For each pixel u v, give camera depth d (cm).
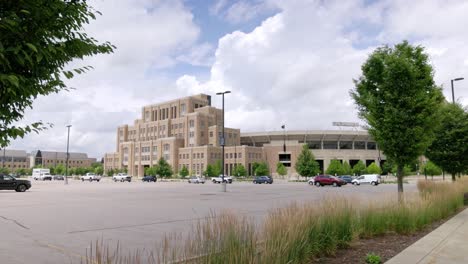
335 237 751
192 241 525
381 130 1456
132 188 4641
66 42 346
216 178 7988
